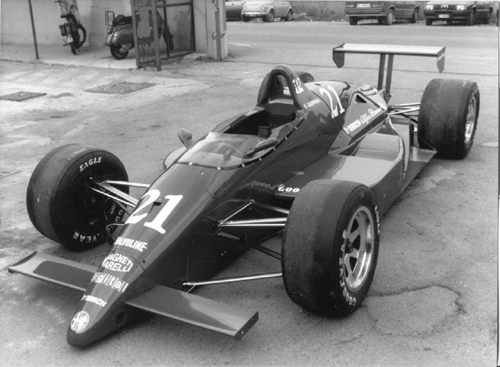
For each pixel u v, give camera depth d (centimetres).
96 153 465
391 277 414
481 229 484
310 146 475
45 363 338
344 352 335
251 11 2655
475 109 644
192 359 335
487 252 445
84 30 1579
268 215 445
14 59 1552
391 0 2284
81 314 335
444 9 2109
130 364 332
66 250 482
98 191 453
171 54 1439
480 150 681
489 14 2178
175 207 375
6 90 1195
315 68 1268
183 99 1045
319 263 331
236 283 413
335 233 331
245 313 318
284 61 1389
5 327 377
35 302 405
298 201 347
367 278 376
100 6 1627
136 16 1323
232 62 1409
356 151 509
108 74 1311
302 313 376
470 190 564
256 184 416
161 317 375
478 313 367
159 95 1090
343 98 547
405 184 530
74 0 1531
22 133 871
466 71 1159
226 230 404
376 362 325
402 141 526
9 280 438
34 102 1079
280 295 398
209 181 390
